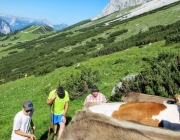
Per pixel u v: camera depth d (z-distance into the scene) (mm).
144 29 71250
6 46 194875
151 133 3715
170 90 10711
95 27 147750
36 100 23531
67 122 11719
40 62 74312
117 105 6375
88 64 32812
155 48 31531
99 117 4305
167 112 5832
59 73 33844
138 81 12312
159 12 87812
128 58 27812
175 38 31203
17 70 75188
